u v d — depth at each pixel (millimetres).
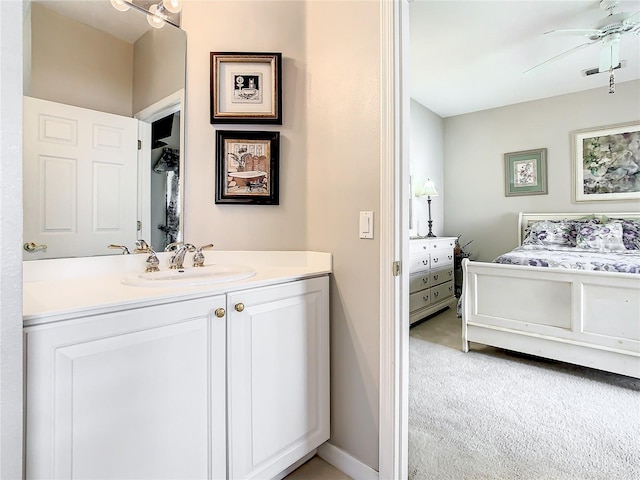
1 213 612
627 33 2619
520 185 4457
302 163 1614
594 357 2281
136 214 1456
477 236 4789
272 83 1592
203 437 1115
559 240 3779
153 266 1413
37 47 1245
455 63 3309
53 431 833
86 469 884
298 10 1610
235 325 1188
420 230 4512
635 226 3488
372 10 1367
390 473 1340
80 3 1345
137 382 971
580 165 4070
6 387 628
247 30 1618
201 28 1601
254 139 1602
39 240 1231
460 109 4684
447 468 1487
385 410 1352
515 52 3100
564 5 2428
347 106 1457
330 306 1539
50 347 826
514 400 2068
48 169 1257
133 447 967
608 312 2215
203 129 1599
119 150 1419
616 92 3857
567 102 4129
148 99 1489
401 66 1326
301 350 1411
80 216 1321
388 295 1335
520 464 1511
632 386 2230
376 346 1381
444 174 5023
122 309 939
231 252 1617
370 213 1387
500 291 2672
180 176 1563
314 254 1572
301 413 1416
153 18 1503
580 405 2000
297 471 1494
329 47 1521
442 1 2381
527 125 4391
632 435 1707
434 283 3908
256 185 1607
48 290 1077
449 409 1972
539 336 2482
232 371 1184
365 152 1398
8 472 635
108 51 1403
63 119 1293
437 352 2867
